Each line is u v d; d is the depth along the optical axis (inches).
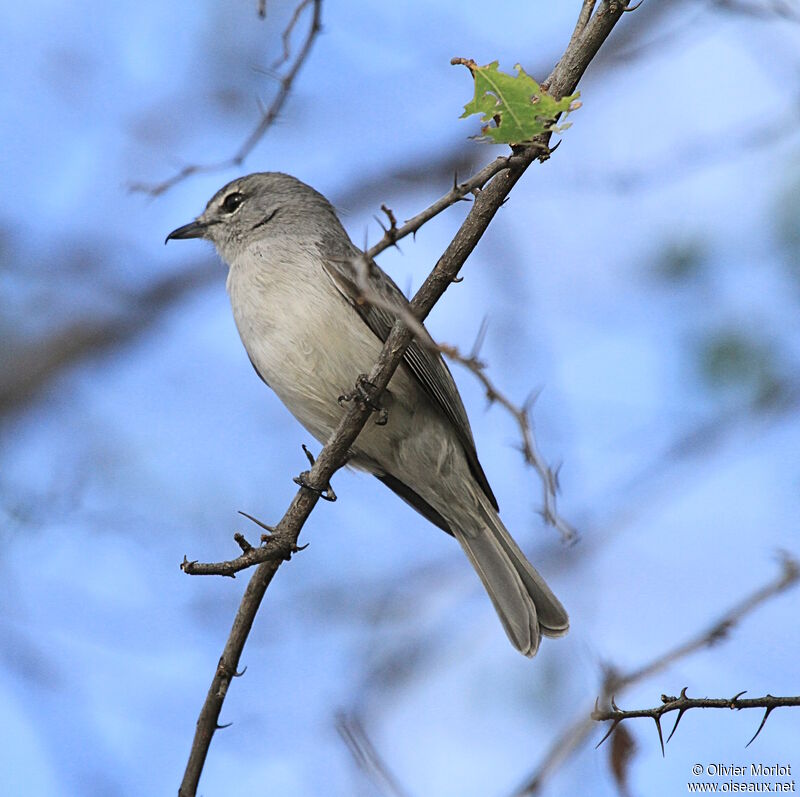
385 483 471.5
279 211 494.6
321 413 444.8
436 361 438.6
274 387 450.3
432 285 325.4
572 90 308.2
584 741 334.6
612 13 307.9
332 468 348.2
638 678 335.6
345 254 448.1
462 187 285.6
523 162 292.2
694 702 299.1
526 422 291.1
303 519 341.4
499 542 446.6
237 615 335.6
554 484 294.7
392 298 442.6
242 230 500.7
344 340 430.6
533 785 331.0
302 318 433.4
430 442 442.0
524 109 273.7
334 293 436.1
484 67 272.1
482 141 279.1
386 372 345.1
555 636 432.5
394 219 281.7
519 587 438.9
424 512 469.4
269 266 448.5
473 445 450.3
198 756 329.4
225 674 332.8
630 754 303.7
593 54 309.3
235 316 459.2
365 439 443.2
